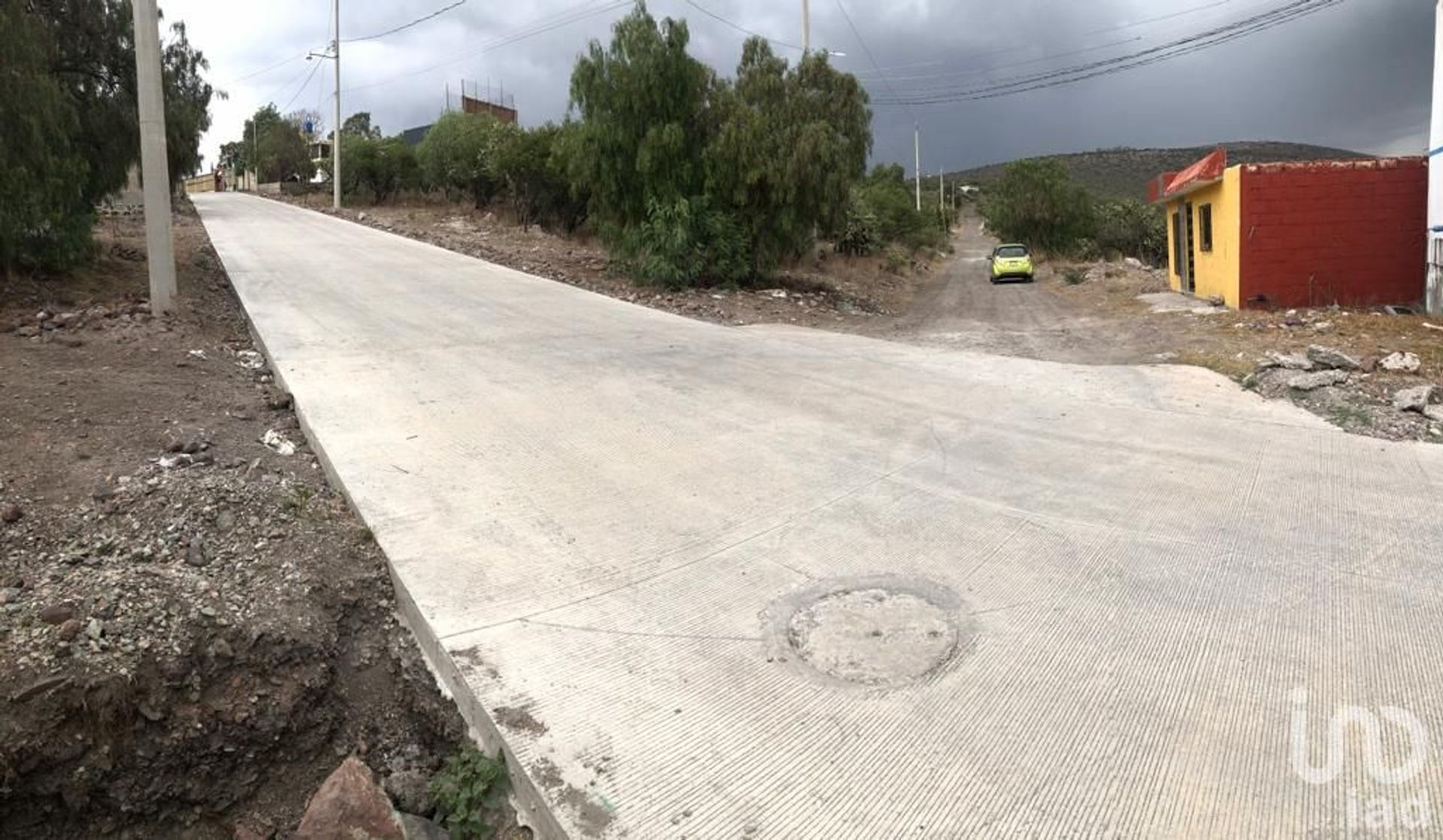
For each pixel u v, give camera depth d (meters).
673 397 8.54
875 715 3.56
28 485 5.18
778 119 18.61
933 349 11.73
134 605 3.95
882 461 6.68
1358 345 11.06
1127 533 5.27
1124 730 3.41
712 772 3.25
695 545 5.16
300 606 4.22
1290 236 15.04
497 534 5.24
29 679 3.47
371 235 26.66
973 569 4.83
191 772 3.62
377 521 5.34
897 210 41.16
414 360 9.76
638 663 3.94
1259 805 2.99
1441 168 13.48
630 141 17.80
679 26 17.59
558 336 11.67
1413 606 4.30
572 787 3.19
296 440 7.06
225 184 80.81
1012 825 2.95
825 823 3.00
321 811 3.18
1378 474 6.27
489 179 35.06
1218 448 6.95
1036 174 42.06
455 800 3.36
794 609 4.43
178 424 6.73
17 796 3.35
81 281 12.86
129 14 13.69
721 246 17.77
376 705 4.03
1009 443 7.12
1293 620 4.19
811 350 11.41
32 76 10.89
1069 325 15.59
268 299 13.73
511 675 3.84
